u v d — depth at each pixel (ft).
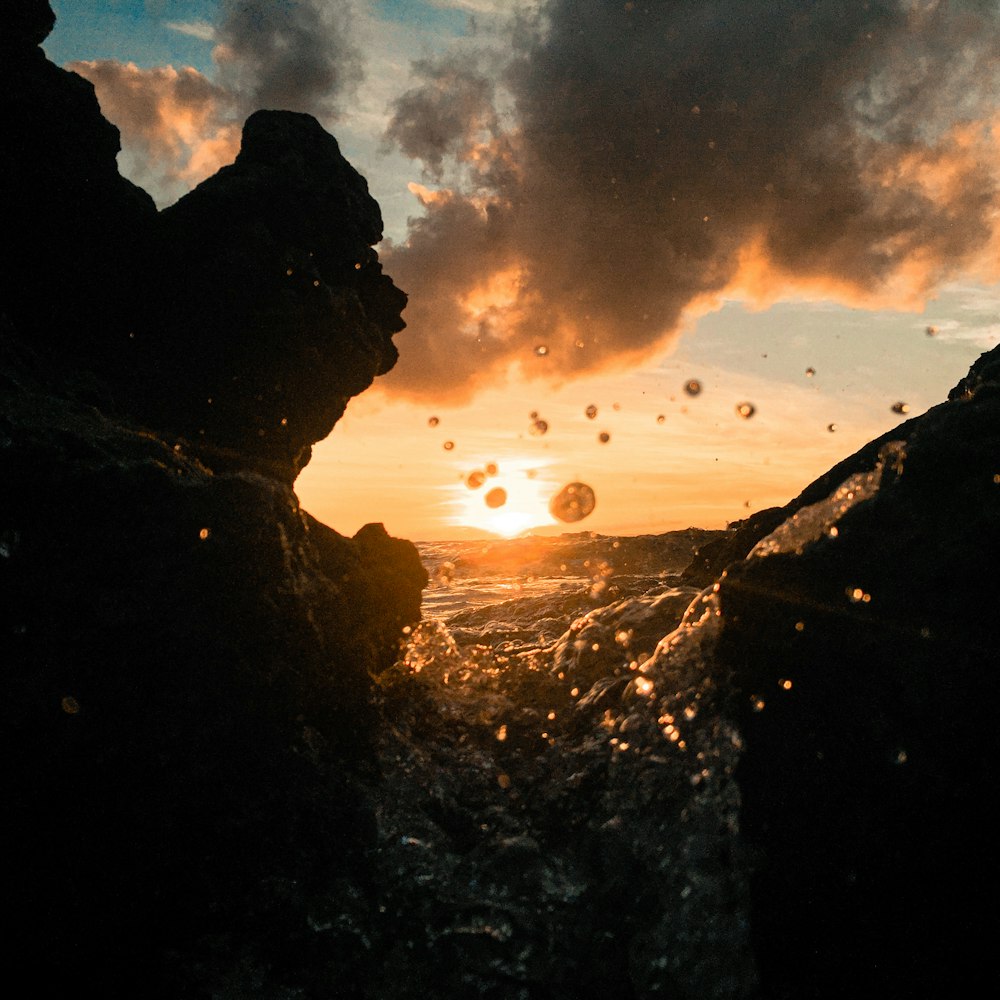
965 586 4.74
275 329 7.39
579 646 7.87
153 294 7.27
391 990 4.71
